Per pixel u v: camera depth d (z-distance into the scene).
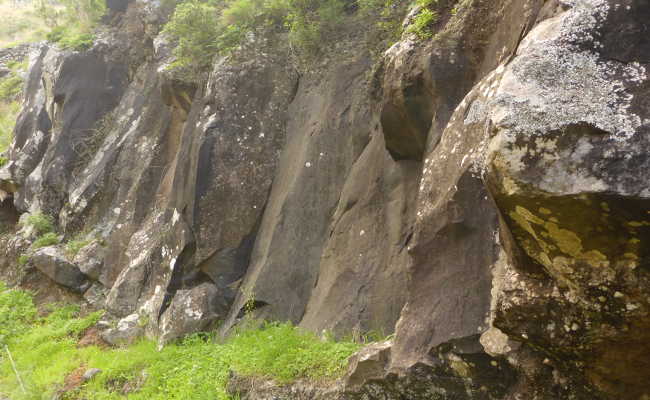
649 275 2.30
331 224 6.09
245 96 7.47
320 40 7.29
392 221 5.29
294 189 6.56
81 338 8.17
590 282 2.48
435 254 3.84
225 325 6.48
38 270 10.48
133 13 12.50
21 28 25.12
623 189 2.18
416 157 5.19
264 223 6.97
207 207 7.12
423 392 3.71
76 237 10.45
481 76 4.24
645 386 2.72
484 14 4.37
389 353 3.90
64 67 12.11
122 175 10.34
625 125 2.25
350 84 6.63
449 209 3.72
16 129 14.34
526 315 2.79
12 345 8.53
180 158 8.04
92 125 11.87
